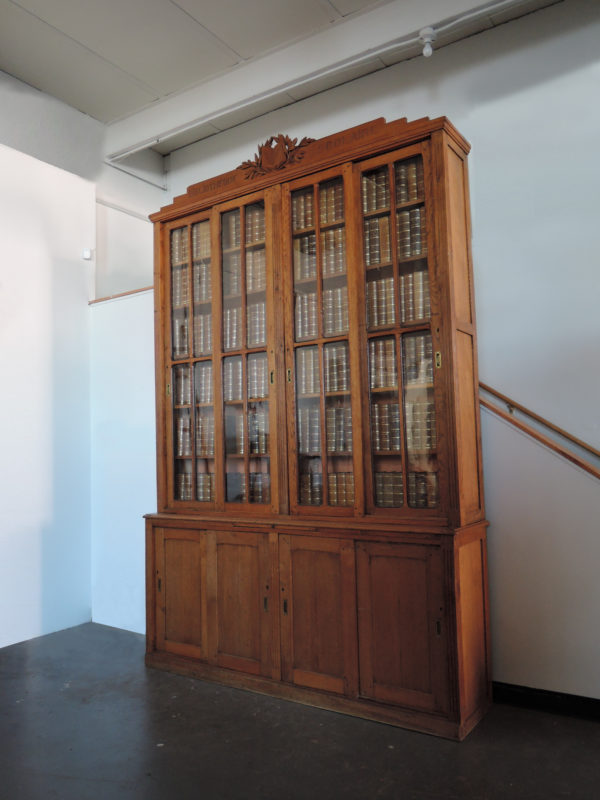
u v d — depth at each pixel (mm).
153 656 3869
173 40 4445
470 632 3000
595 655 3043
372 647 3068
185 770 2600
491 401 3900
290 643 3338
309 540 3287
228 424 3760
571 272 3652
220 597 3619
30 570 4457
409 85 4355
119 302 4797
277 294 3568
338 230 3383
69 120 5191
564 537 3135
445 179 3035
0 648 4230
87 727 3020
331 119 4730
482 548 3217
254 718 3090
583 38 3703
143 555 4562
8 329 4418
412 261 3148
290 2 4070
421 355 3105
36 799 2396
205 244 3932
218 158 5453
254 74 4730
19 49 4504
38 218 4668
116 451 4762
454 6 3807
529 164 3834
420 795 2385
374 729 2941
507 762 2615
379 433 3213
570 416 3609
